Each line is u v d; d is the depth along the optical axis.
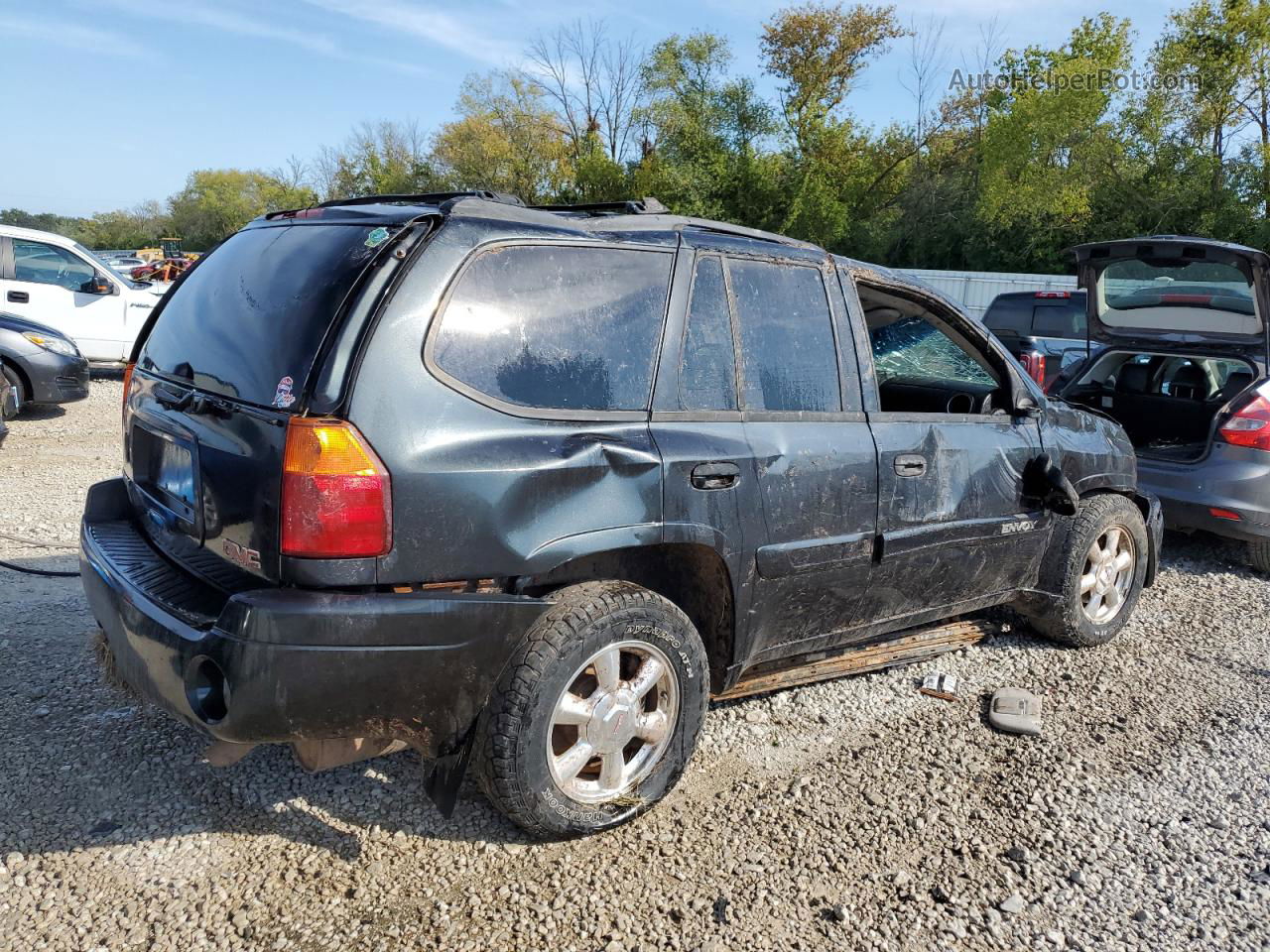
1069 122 31.14
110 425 9.52
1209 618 5.13
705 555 3.00
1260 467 5.64
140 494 3.16
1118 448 4.65
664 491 2.80
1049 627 4.48
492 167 50.81
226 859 2.69
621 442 2.74
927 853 2.87
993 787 3.26
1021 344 11.91
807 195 37.94
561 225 2.77
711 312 3.06
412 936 2.42
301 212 3.07
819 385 3.34
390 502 2.35
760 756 3.40
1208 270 5.71
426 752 2.58
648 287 2.91
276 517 2.34
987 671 4.26
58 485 6.92
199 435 2.63
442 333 2.48
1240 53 29.91
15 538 5.49
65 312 12.09
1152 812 3.15
